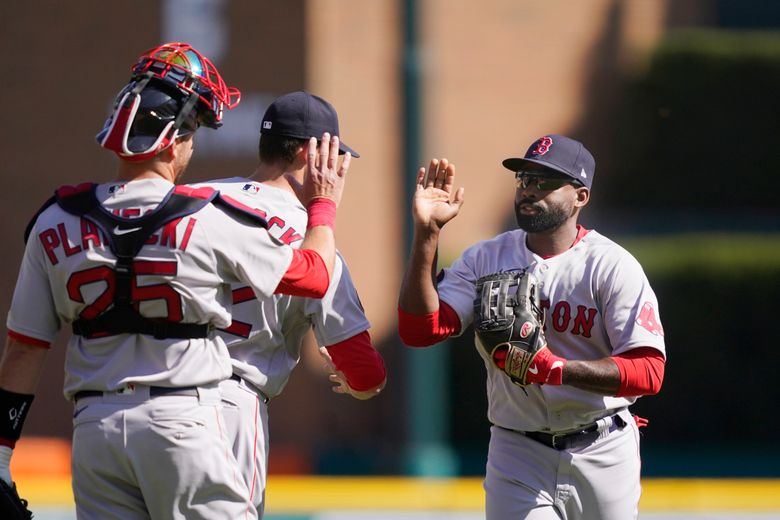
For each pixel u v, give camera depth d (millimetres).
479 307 16094
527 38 49938
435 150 49188
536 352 15703
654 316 16297
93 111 44969
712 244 48000
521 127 49781
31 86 44875
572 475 16766
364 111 46250
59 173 45000
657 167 52062
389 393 45469
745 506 33188
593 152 51344
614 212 52031
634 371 15812
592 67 50625
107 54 44875
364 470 41438
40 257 13859
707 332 47500
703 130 52344
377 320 46031
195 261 13656
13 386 14055
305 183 15352
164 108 13906
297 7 44531
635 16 51344
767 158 52750
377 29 46250
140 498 14070
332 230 15156
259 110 44406
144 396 13656
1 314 44969
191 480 13719
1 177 44906
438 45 49438
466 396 45844
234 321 15750
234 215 14008
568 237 16922
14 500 14039
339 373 17141
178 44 14477
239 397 15695
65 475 38219
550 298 16641
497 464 17031
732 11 56969
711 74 52219
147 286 13539
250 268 14008
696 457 44406
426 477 37562
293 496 34562
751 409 47594
